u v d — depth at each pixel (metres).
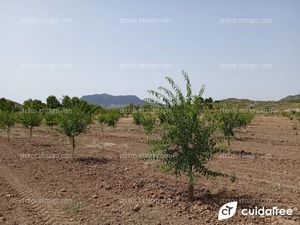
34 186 12.85
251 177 13.82
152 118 24.64
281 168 15.58
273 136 29.08
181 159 10.45
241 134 30.44
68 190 12.16
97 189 12.18
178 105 10.58
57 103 68.62
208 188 12.10
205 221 8.86
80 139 29.19
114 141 27.22
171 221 8.92
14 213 9.84
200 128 10.45
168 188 12.09
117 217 9.32
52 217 9.45
